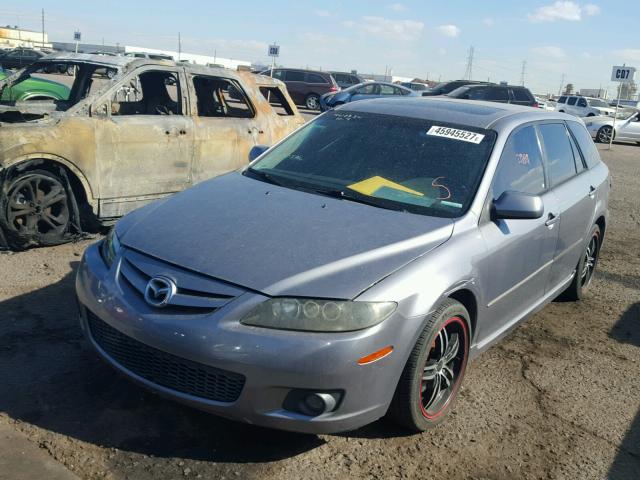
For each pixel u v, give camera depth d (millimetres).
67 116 5480
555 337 4801
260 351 2668
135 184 5957
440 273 3078
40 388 3367
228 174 4125
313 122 4508
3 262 5172
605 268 6754
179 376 2842
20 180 5309
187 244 3076
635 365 4430
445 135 3996
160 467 2834
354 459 3039
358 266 2922
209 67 6727
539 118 4594
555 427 3527
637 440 3482
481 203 3568
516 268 3826
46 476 2691
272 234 3117
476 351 3645
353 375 2732
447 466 3068
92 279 3186
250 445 3057
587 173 5211
